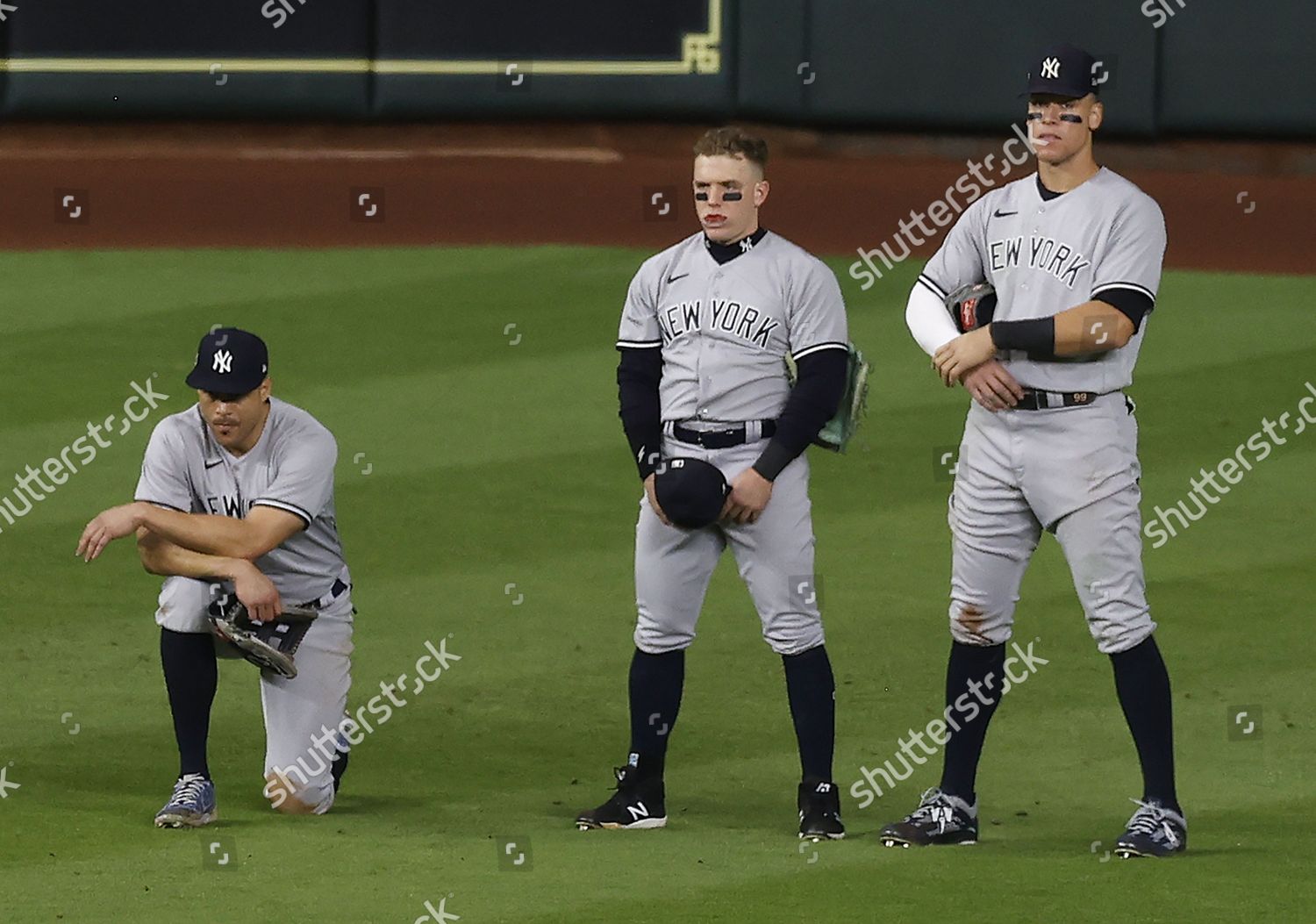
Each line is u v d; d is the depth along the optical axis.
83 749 21.25
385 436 34.22
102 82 53.25
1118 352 17.92
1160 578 28.31
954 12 53.06
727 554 29.50
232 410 19.05
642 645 19.17
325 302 42.44
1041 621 26.55
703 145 19.00
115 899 15.88
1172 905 15.91
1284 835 18.67
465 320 41.31
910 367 38.38
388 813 19.34
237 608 19.03
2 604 26.47
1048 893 16.27
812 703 18.89
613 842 18.16
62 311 41.12
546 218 49.75
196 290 43.03
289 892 16.16
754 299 18.89
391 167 52.81
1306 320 41.91
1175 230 49.00
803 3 53.56
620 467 32.91
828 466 33.00
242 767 21.12
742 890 16.34
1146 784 18.05
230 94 53.59
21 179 51.12
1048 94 17.89
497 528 30.12
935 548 29.38
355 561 28.70
